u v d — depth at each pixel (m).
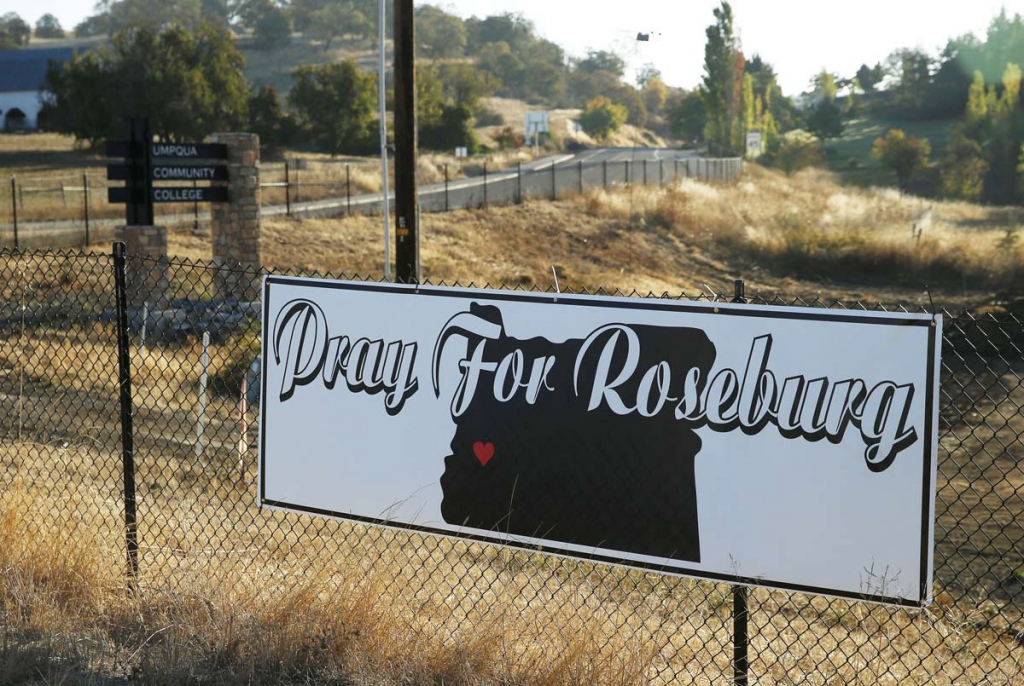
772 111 125.81
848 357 4.42
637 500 4.81
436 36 188.12
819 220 42.06
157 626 5.34
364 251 31.70
